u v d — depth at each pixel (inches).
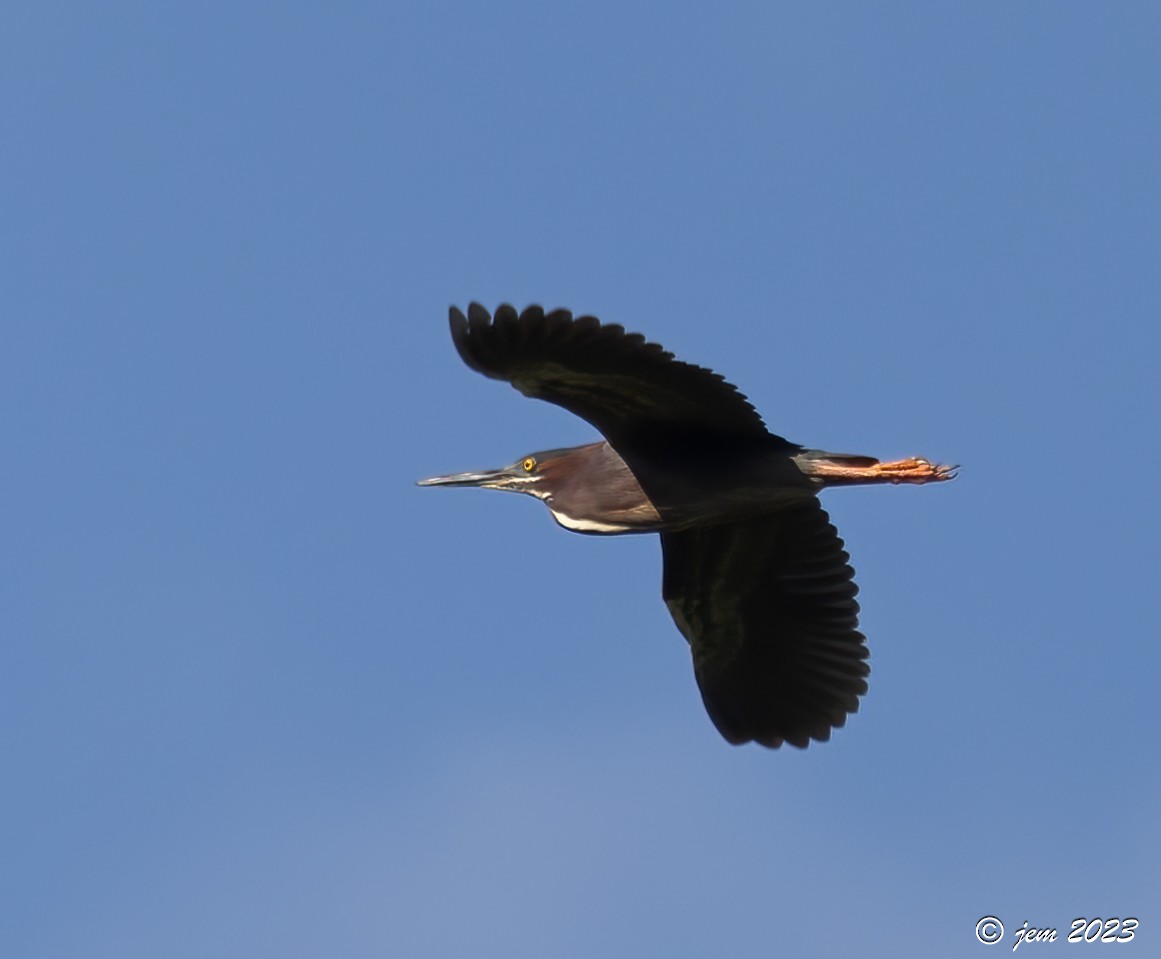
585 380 567.2
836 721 668.1
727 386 565.3
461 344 547.2
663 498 607.5
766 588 664.4
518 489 633.0
